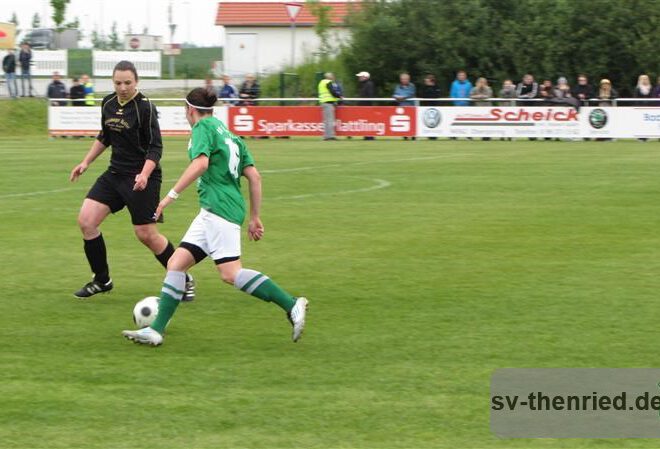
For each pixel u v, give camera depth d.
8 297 10.95
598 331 9.22
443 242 14.40
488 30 49.31
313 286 11.42
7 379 7.84
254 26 70.75
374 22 50.50
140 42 76.06
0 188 21.88
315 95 52.53
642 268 12.27
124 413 7.03
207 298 10.86
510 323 9.56
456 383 7.69
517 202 18.98
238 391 7.52
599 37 47.06
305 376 7.90
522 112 38.03
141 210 10.62
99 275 10.87
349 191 21.02
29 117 45.56
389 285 11.44
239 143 8.79
